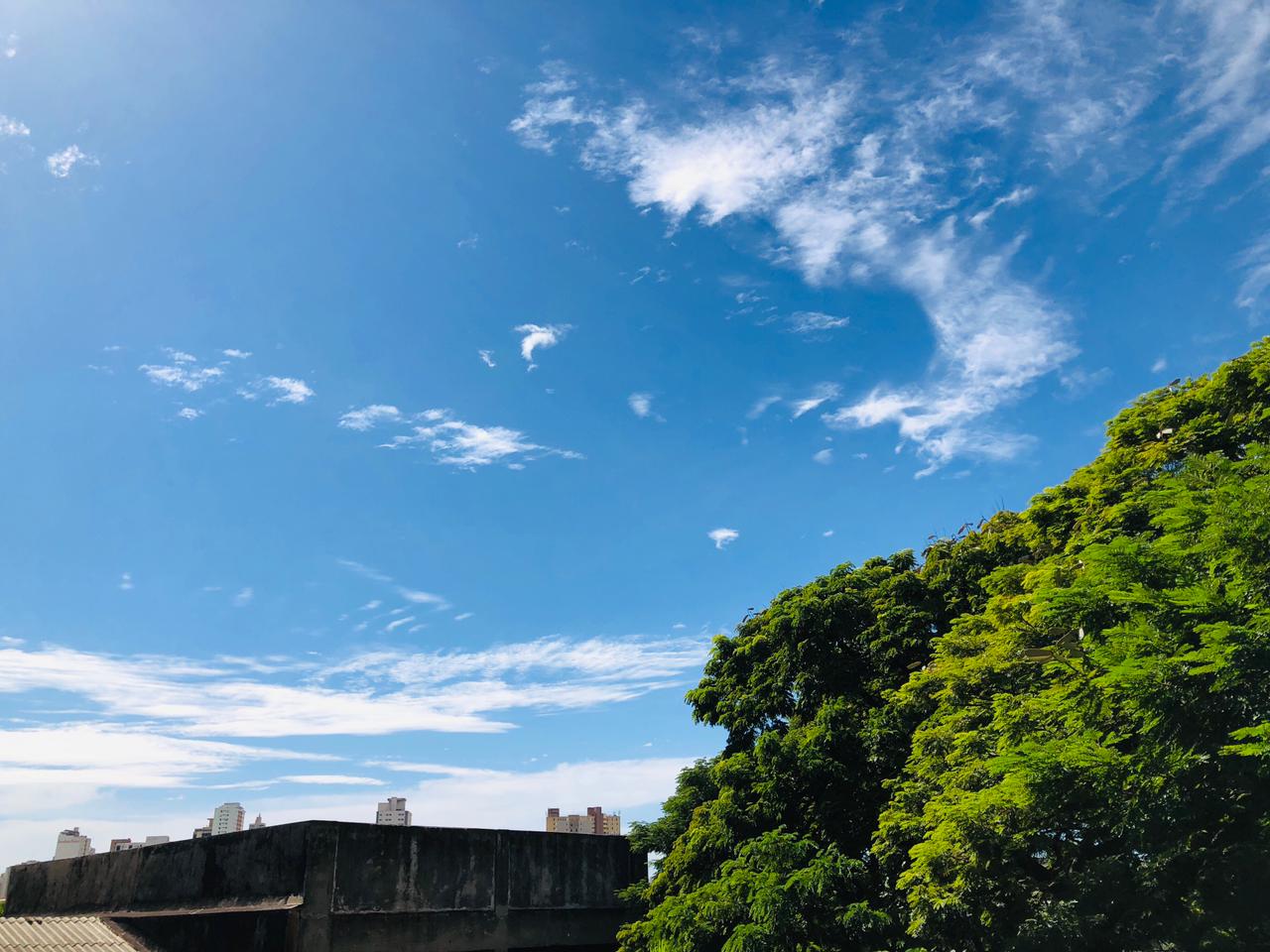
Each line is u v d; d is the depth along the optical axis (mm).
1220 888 8875
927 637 17547
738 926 13469
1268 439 13359
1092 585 10039
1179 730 8641
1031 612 10633
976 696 13344
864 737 15773
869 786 15570
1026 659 12625
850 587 19281
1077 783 9164
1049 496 16922
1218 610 8219
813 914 13562
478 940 16875
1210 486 9742
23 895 23750
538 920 17891
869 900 14031
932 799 12492
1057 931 10109
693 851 17047
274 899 15445
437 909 16516
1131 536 13078
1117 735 9359
